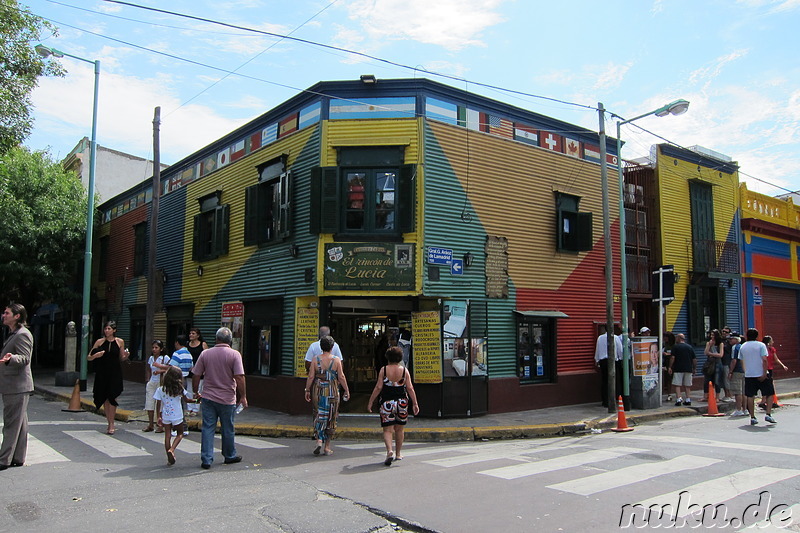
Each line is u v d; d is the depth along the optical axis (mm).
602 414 13336
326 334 10656
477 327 13258
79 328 27000
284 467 7926
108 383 10656
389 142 12859
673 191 18750
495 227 13953
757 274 21375
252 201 15148
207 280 17297
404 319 14172
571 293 15430
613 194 16875
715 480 6949
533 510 5684
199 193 18219
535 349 14602
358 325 14461
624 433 11359
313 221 12773
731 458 8289
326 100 13258
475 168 13734
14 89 16156
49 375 24281
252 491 6477
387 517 5516
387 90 13125
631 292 17094
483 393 13078
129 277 22688
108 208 25422
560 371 14961
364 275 12555
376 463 8219
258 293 14828
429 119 13086
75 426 11758
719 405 14922
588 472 7355
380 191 12898
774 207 22844
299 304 13273
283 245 14047
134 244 22500
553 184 15305
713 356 15570
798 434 10648
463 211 13391
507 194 14281
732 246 20203
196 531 5109
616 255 16641
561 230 15242
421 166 12797
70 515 5566
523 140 14836
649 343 14570
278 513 5621
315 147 13305
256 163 15445
